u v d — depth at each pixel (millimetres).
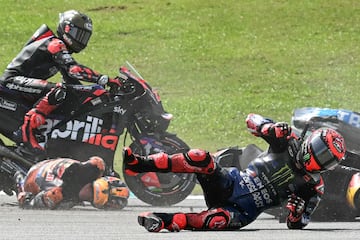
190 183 34781
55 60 34438
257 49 80000
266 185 23938
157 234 22578
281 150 24203
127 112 34875
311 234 23500
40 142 34344
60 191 31625
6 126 34750
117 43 81812
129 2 95250
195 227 23156
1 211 30812
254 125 24359
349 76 72375
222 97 67125
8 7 93562
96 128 34656
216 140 56688
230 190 23672
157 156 23094
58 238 21562
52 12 92250
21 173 33719
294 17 89062
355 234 23797
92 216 29500
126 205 33062
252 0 94688
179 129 58688
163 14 90875
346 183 29953
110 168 34938
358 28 85812
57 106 34375
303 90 69000
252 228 25797
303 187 24547
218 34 84375
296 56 77750
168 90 69438
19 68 34750
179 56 78188
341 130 30875
